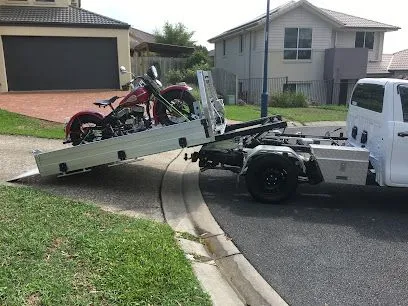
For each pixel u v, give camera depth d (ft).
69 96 57.88
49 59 64.23
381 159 19.61
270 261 15.02
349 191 23.68
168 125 22.44
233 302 12.24
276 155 20.39
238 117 53.31
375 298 12.79
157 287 11.84
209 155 22.16
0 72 62.18
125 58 66.95
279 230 17.79
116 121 23.79
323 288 13.29
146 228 15.99
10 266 12.17
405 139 19.03
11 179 22.53
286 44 82.53
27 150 30.09
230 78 82.07
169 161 29.07
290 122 53.31
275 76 83.15
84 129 24.61
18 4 69.97
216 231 17.61
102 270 12.40
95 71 66.49
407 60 94.48
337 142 24.23
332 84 83.61
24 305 10.42
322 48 84.58
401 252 15.92
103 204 19.77
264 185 20.93
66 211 17.12
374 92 20.98
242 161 21.89
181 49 97.09
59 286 11.34
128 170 26.30
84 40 64.95
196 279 12.69
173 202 20.84
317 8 81.05
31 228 15.02
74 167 22.18
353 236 17.30
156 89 23.47
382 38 91.20
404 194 23.39
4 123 39.47
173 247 14.56
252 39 87.04
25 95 58.39
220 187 23.86
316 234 17.42
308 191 23.50
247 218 19.11
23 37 62.44
